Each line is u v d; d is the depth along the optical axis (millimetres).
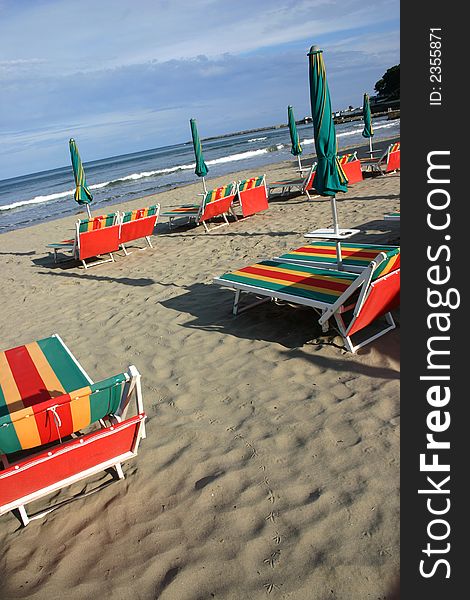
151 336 5496
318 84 4562
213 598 2338
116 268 9000
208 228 11039
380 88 105125
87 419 3000
